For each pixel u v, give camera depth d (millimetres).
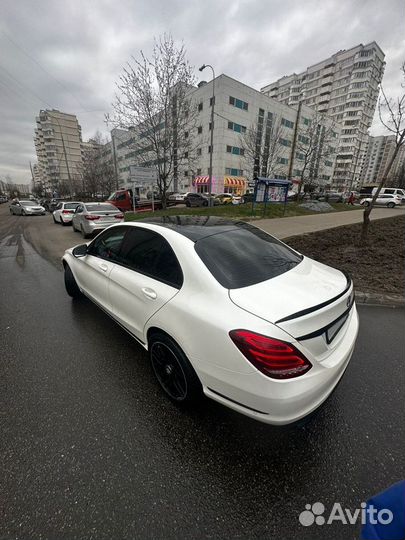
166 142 15797
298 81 76500
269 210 17562
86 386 2258
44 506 1373
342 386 2260
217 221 2748
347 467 1595
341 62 67250
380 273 4961
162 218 2863
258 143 30500
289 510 1376
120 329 3180
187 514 1352
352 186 65625
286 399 1417
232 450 1694
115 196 19703
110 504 1388
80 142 79812
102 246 3117
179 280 1981
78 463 1598
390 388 2234
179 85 14516
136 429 1843
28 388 2229
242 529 1294
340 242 7688
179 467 1583
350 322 2100
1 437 1769
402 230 9812
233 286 1775
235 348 1502
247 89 37250
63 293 4383
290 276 1986
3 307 3832
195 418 1935
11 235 11461
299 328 1481
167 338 1968
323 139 29391
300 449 1704
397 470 1580
